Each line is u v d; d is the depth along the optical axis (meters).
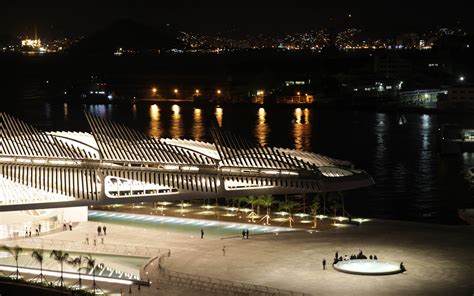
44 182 149.50
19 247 127.56
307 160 166.88
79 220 154.50
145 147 154.75
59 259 119.56
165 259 126.75
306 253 129.62
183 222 155.00
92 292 109.12
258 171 154.50
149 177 153.00
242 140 159.62
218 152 156.00
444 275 116.75
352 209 193.12
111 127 157.50
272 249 132.62
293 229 148.00
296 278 115.75
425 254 128.62
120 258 129.12
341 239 139.00
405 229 146.62
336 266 120.44
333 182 155.12
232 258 127.19
